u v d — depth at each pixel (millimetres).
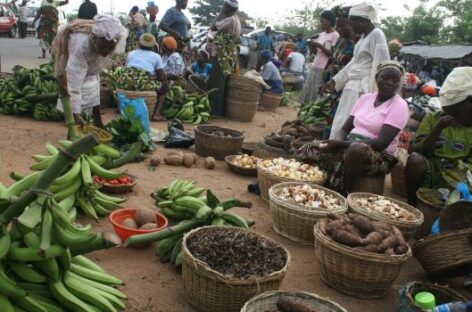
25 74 7902
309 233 4266
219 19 9781
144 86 8727
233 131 7129
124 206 4656
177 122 7699
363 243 3477
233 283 2914
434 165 4902
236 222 3838
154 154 6652
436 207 4523
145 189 5230
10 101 7828
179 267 3625
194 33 26172
